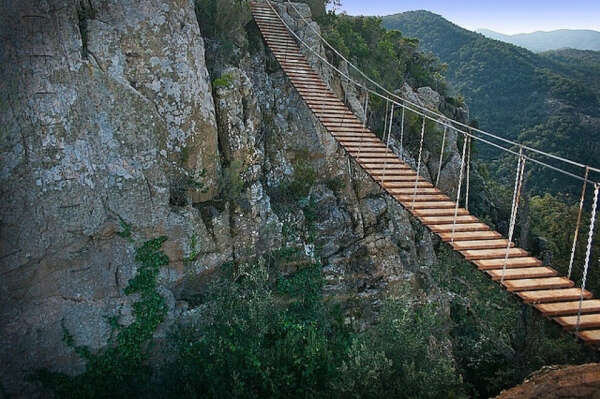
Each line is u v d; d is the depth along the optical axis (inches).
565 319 342.6
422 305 735.7
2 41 465.1
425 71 1429.6
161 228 539.5
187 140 585.3
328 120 711.1
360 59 1139.3
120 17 547.8
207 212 594.2
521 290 379.2
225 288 573.0
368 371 486.3
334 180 813.9
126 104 531.2
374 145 666.8
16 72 471.2
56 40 492.7
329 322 633.6
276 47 880.3
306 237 716.0
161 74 569.3
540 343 703.7
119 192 518.3
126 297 513.3
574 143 2539.4
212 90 651.5
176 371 504.1
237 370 494.9
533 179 2349.9
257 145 726.5
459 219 499.5
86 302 495.2
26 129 474.3
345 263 739.4
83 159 501.4
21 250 469.4
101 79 517.7
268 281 632.4
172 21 581.3
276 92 836.6
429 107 1148.5
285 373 504.7
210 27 747.4
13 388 459.2
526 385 355.9
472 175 1295.5
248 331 528.1
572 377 343.9
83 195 498.6
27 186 473.4
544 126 2741.1
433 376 506.9
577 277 1176.2
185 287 578.6
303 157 797.2
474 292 829.2
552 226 1451.8
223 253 594.6
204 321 539.5
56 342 477.7
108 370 493.4
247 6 861.2
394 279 763.4
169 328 529.0
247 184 658.2
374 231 802.2
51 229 483.2
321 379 514.0
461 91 3376.0
